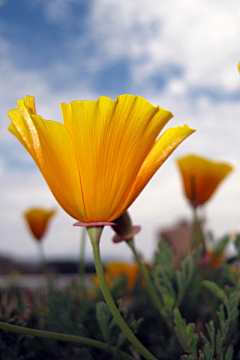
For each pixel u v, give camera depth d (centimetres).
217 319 22
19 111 16
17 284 33
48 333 15
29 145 16
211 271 28
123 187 15
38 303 27
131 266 37
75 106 13
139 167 15
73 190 15
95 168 14
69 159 14
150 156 16
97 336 21
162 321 23
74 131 14
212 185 26
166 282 20
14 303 24
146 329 24
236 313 17
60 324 22
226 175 27
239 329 19
